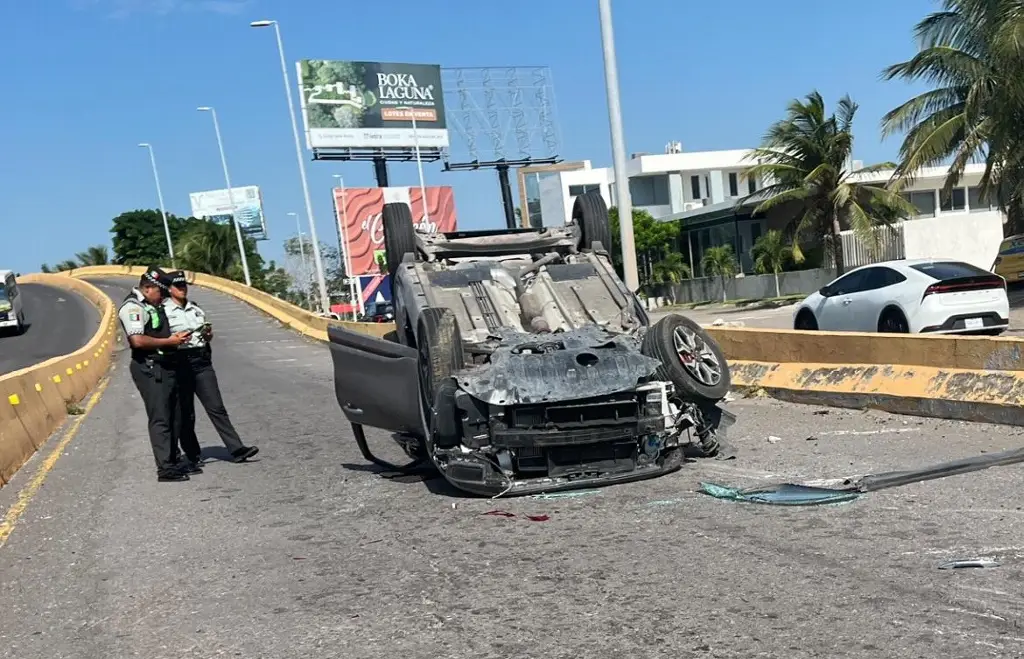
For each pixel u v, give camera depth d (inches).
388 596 187.8
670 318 284.8
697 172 2295.8
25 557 240.7
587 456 259.1
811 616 158.9
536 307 305.0
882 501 224.7
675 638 154.6
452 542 221.0
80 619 189.0
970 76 949.8
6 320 1451.8
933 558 182.4
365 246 2452.0
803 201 1450.5
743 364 433.4
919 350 339.9
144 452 405.4
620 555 199.3
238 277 2527.1
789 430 329.7
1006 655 139.6
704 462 282.7
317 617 179.0
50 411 513.7
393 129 2485.2
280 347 1083.9
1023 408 289.7
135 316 321.4
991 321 506.9
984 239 1321.4
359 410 297.3
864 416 343.9
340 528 244.8
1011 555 181.0
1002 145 901.8
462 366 265.6
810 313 603.5
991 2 874.8
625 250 553.0
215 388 350.6
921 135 1015.6
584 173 2363.4
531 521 231.5
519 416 249.1
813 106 1286.9
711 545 200.5
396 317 327.3
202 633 175.3
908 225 1309.1
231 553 229.8
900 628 151.6
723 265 1711.4
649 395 259.3
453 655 155.6
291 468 338.3
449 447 269.1
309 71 2400.3
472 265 321.7
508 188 2583.7
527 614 170.9
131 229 3880.4
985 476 240.8
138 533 257.3
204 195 3651.6
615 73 542.9
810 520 213.2
